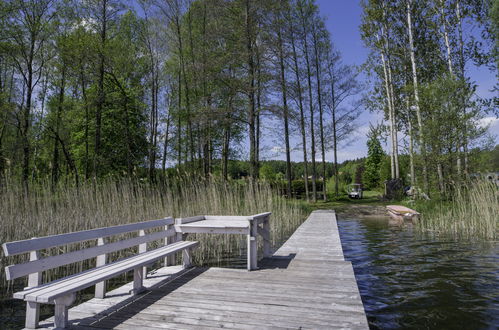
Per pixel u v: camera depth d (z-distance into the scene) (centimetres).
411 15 1780
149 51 2078
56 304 265
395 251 702
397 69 1995
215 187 950
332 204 2167
